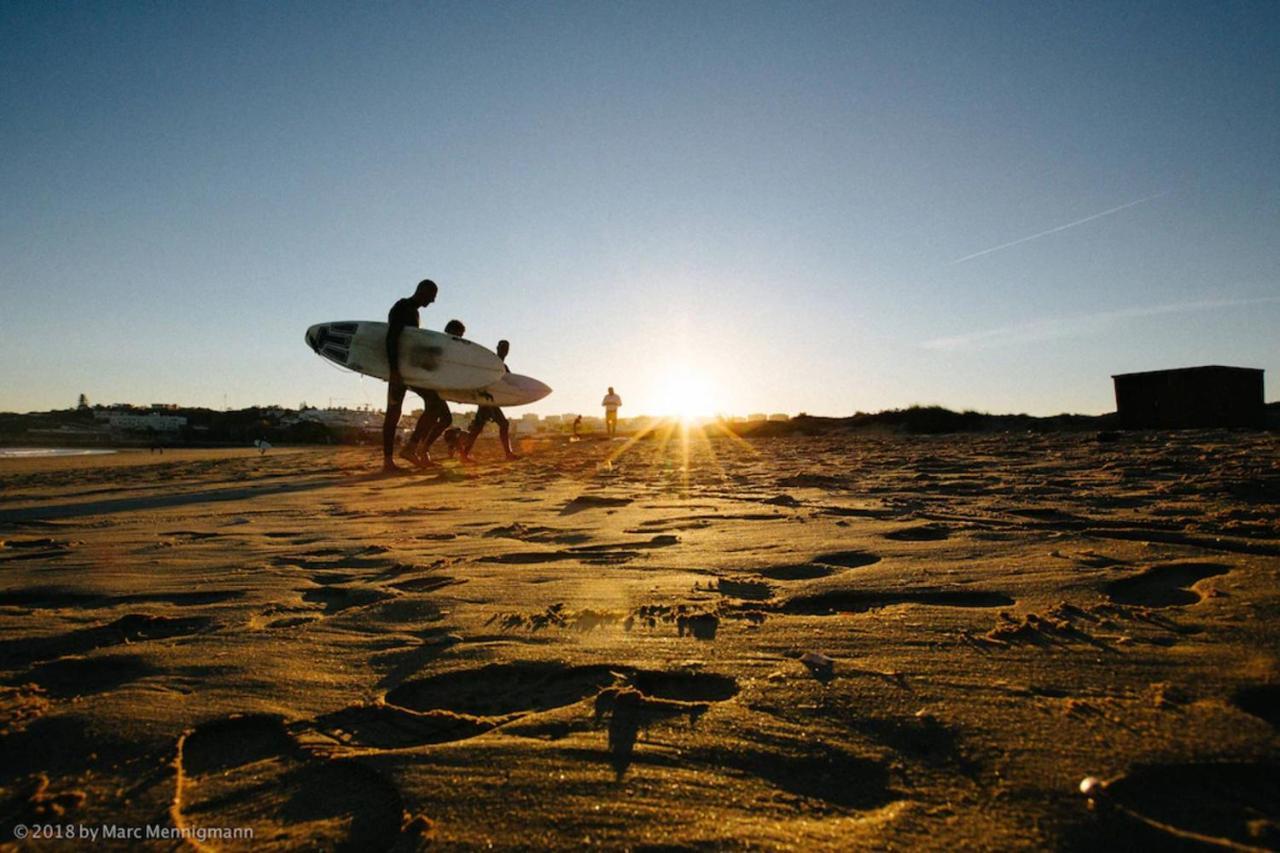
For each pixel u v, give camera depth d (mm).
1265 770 1269
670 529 4469
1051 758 1333
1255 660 1753
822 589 2693
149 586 3125
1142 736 1399
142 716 1672
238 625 2455
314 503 6840
